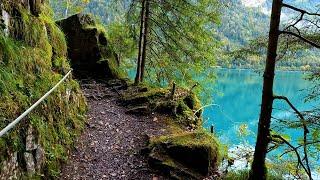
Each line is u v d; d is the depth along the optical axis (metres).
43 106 7.22
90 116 12.10
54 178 6.84
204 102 19.78
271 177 8.15
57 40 11.17
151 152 8.98
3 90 5.62
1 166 4.84
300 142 7.96
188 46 18.08
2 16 6.70
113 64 19.94
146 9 17.30
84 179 7.52
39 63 8.00
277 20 7.04
